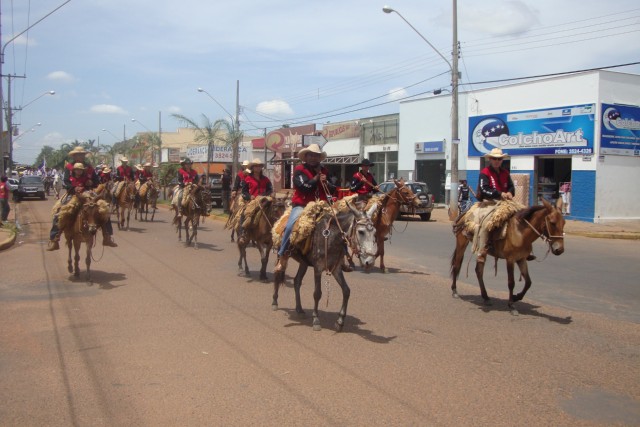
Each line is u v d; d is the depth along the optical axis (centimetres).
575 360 697
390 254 1638
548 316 924
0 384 600
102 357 688
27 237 1959
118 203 2208
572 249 1827
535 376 638
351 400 561
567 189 2788
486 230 960
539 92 2911
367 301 1018
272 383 605
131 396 567
